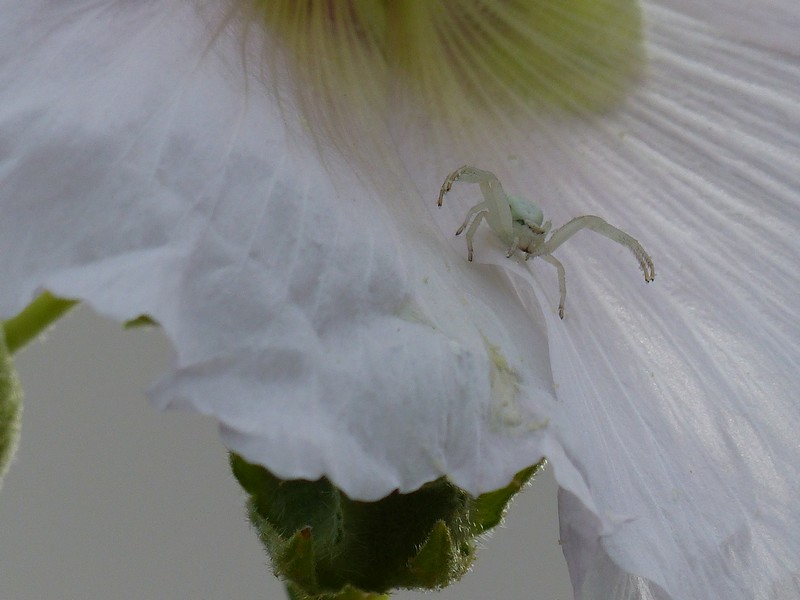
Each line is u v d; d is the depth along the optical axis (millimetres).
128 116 104
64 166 101
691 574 114
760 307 126
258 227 105
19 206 101
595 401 118
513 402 108
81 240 100
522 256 119
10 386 119
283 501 118
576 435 109
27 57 104
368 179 118
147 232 102
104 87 104
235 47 115
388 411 104
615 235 120
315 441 100
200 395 99
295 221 107
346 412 103
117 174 102
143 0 109
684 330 124
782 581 116
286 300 104
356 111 123
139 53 107
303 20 124
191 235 103
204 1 114
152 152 104
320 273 106
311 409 102
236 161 106
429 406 105
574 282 125
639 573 109
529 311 120
